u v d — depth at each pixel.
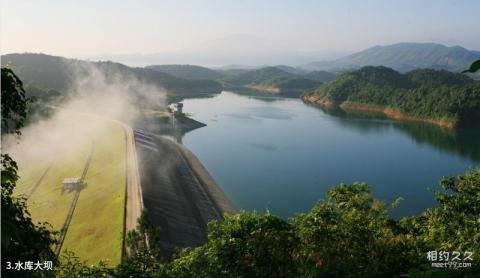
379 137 146.38
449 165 109.31
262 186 94.75
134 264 18.06
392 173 102.81
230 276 15.39
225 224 19.17
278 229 18.62
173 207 72.94
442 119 176.62
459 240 16.75
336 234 15.58
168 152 116.31
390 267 12.88
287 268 13.94
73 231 61.62
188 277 17.09
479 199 21.33
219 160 116.06
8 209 12.05
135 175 81.50
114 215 62.34
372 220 17.75
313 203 85.62
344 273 12.30
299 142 137.38
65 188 80.94
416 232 21.80
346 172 104.38
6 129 13.05
